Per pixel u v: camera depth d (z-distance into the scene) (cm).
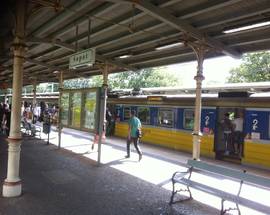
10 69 2005
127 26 909
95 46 1191
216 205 700
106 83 1387
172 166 1119
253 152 1233
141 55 1259
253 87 1423
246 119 1273
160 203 699
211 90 1620
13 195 690
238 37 928
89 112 1146
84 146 1516
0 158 1091
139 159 1194
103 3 789
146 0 739
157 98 1739
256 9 721
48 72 2158
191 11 776
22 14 697
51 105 3238
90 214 612
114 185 830
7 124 1775
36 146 1452
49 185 800
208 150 1422
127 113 2008
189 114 1536
